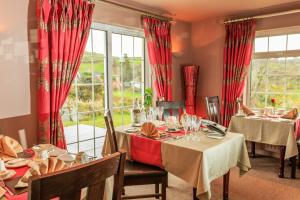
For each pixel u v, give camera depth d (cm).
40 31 260
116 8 351
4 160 162
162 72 423
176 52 470
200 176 189
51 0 267
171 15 440
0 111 246
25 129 266
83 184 88
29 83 266
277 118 345
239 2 369
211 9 404
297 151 311
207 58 482
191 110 480
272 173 337
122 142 246
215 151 202
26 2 257
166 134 239
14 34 251
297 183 305
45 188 77
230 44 440
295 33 395
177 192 278
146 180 217
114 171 102
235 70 436
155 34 408
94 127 360
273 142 326
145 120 290
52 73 272
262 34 425
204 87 491
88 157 160
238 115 369
